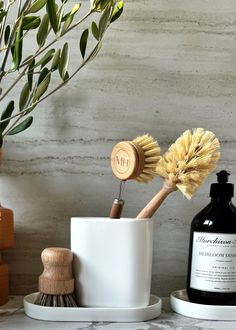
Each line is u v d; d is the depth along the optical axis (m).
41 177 0.73
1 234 0.64
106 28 0.66
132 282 0.59
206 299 0.61
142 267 0.59
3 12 0.60
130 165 0.60
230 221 0.61
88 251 0.59
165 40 0.73
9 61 0.73
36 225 0.73
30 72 0.66
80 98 0.73
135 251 0.59
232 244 0.61
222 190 0.63
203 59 0.73
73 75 0.65
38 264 0.72
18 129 0.66
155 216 0.73
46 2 0.62
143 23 0.73
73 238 0.60
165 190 0.61
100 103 0.73
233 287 0.61
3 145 0.73
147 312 0.58
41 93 0.64
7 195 0.73
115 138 0.73
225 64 0.73
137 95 0.73
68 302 0.58
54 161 0.73
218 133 0.73
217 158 0.60
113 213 0.62
